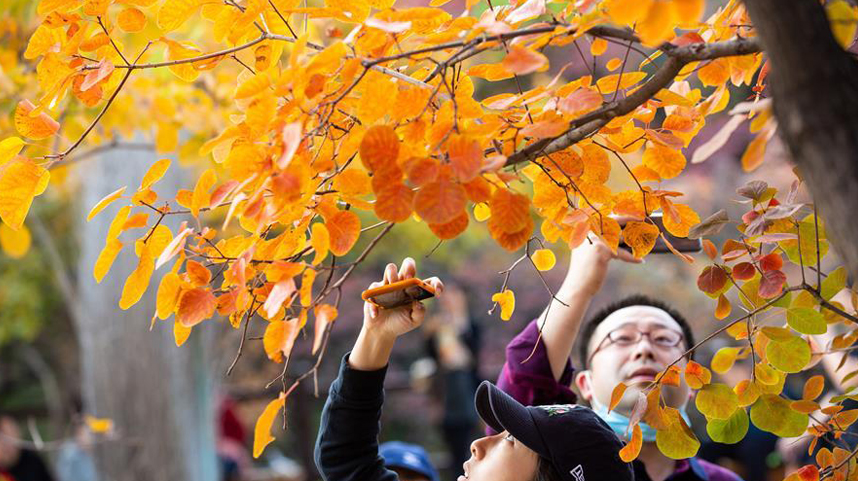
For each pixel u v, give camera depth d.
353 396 4.30
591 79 3.47
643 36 2.98
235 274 3.27
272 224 3.53
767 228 3.91
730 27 3.77
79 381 22.81
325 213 3.40
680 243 4.62
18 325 19.72
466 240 20.91
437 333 16.91
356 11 3.54
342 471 4.35
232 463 16.48
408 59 3.33
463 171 2.92
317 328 3.03
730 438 4.04
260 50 3.75
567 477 4.04
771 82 2.45
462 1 16.05
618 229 3.73
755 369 4.00
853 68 2.39
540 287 22.41
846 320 4.06
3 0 7.39
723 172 20.25
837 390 6.92
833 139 2.33
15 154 3.72
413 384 17.89
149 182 3.57
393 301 3.81
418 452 7.25
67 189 16.33
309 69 2.98
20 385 22.77
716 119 17.75
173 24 3.74
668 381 4.01
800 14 2.37
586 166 3.70
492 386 4.09
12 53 7.16
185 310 3.46
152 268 3.64
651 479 5.41
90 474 14.18
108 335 12.08
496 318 22.44
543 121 3.27
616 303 5.81
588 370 5.73
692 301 20.42
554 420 4.11
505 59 3.05
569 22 3.33
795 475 4.20
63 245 19.55
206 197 3.51
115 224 3.56
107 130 7.72
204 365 12.50
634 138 3.75
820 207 2.42
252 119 3.13
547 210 3.81
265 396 18.22
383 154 3.00
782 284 3.82
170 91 7.75
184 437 12.15
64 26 3.84
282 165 2.84
